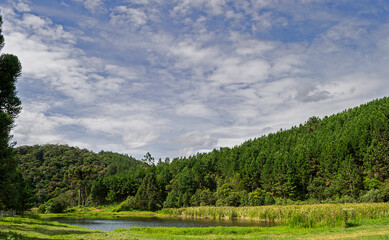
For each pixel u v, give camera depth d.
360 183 82.12
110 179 146.12
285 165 100.19
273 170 101.88
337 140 100.62
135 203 115.19
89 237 22.98
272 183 100.62
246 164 115.69
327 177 93.00
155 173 154.12
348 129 110.62
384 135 87.38
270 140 155.25
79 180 130.00
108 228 49.47
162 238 25.06
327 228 29.41
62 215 92.38
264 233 29.23
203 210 76.62
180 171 144.38
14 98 20.27
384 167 83.19
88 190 148.25
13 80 20.22
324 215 35.09
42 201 143.62
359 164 94.06
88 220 69.62
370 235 21.81
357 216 37.69
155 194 117.44
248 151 135.75
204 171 132.62
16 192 38.66
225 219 65.50
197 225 51.66
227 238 25.09
